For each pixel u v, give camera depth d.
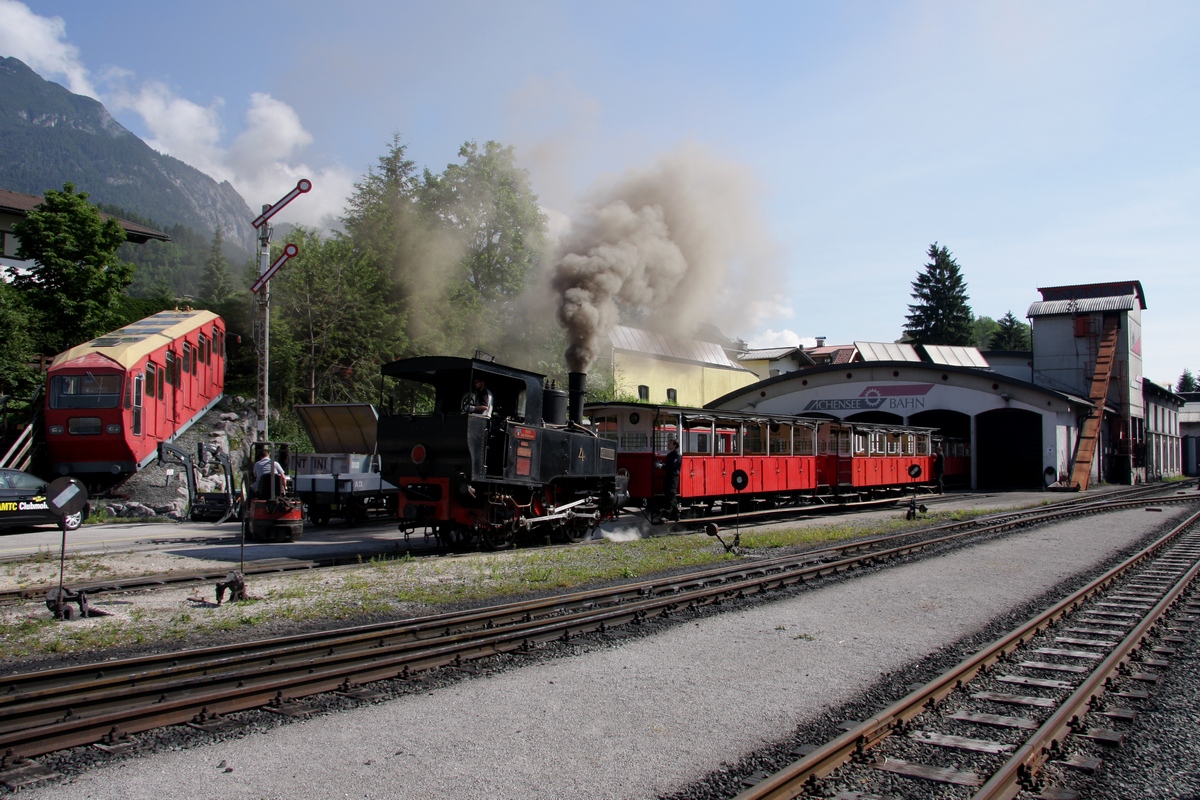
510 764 5.09
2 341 23.70
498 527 14.22
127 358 20.52
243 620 8.76
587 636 8.45
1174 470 68.12
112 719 5.34
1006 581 12.22
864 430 28.91
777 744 5.50
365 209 33.81
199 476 22.50
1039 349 50.12
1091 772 5.07
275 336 27.44
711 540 17.06
